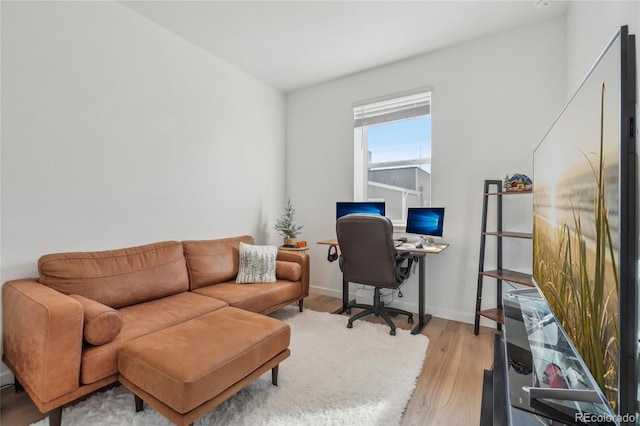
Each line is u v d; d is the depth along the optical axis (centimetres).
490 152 276
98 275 201
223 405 160
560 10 240
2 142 180
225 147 326
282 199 405
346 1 232
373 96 341
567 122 108
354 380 183
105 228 228
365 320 288
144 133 253
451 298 294
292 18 252
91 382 147
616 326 67
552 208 129
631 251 62
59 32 204
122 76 238
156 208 262
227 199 329
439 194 300
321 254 384
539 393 93
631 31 115
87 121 218
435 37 279
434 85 303
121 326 161
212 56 310
